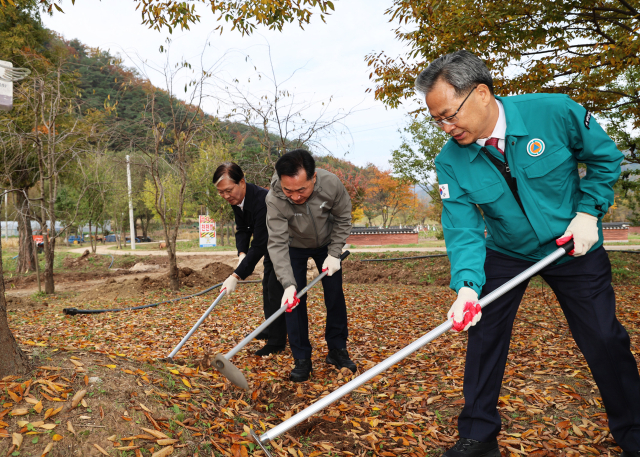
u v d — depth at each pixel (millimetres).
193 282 9922
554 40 7555
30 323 5750
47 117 10602
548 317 5832
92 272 14852
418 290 8789
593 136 1846
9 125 9875
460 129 1888
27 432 1836
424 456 2189
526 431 2396
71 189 19734
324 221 3275
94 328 5352
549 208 1933
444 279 10883
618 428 1973
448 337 4684
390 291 8625
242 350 4188
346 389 1818
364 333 5113
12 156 10742
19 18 12664
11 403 1975
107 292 9023
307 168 2855
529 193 1927
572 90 7961
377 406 2818
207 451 2037
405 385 3217
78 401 2045
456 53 1854
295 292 3088
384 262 13023
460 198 2123
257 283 9578
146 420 2078
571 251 1884
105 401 2098
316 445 2314
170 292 8758
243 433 2273
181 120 8898
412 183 21078
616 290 8711
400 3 7477
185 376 2799
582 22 7316
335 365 3555
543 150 1881
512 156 1919
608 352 1903
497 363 2062
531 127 1890
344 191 3312
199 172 11742
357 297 7844
